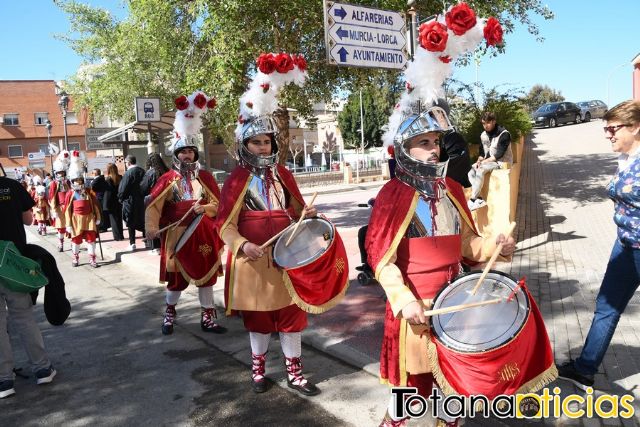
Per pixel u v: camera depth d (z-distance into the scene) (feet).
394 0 26.04
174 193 17.65
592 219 30.91
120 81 71.56
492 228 21.98
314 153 144.77
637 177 10.41
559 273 20.99
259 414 12.28
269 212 12.69
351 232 35.47
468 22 8.64
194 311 20.49
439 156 9.27
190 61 33.91
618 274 11.12
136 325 19.54
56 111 151.43
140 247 35.19
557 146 67.10
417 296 8.91
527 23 33.22
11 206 14.08
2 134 146.41
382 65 18.81
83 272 29.99
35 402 13.60
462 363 7.93
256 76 12.81
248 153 12.73
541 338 8.45
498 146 24.21
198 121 17.95
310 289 11.81
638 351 13.46
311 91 32.58
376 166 103.14
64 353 17.03
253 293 12.55
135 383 14.44
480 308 8.33
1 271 13.07
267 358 15.33
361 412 12.02
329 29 17.29
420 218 8.91
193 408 12.80
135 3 38.09
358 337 15.81
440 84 9.00
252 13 26.43
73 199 31.19
